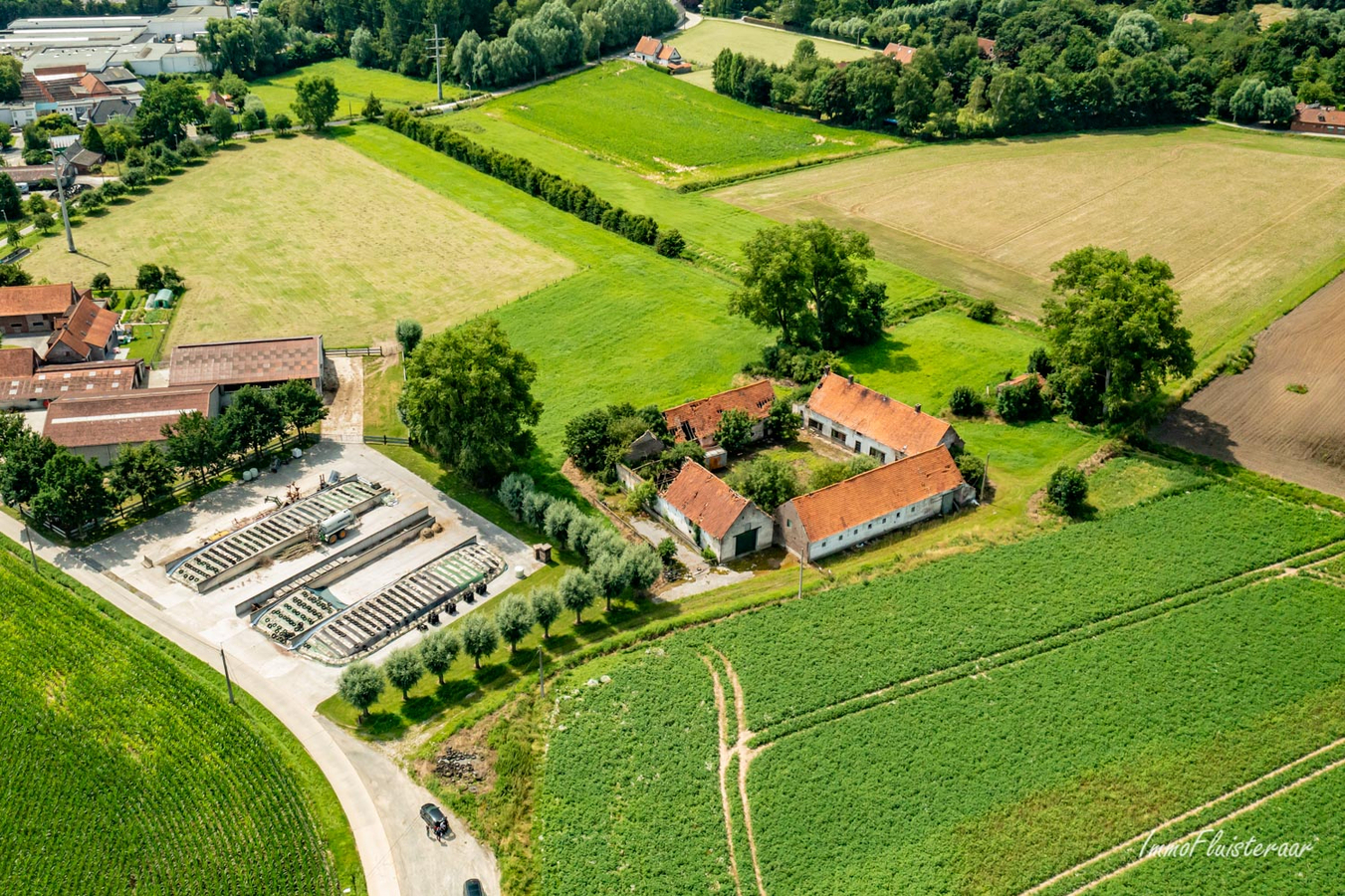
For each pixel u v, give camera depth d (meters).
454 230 184.12
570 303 157.00
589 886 69.88
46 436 113.69
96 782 77.94
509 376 111.06
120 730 82.38
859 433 120.00
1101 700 83.62
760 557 103.44
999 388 126.38
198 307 155.88
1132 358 117.75
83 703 84.75
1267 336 143.25
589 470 116.38
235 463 118.00
